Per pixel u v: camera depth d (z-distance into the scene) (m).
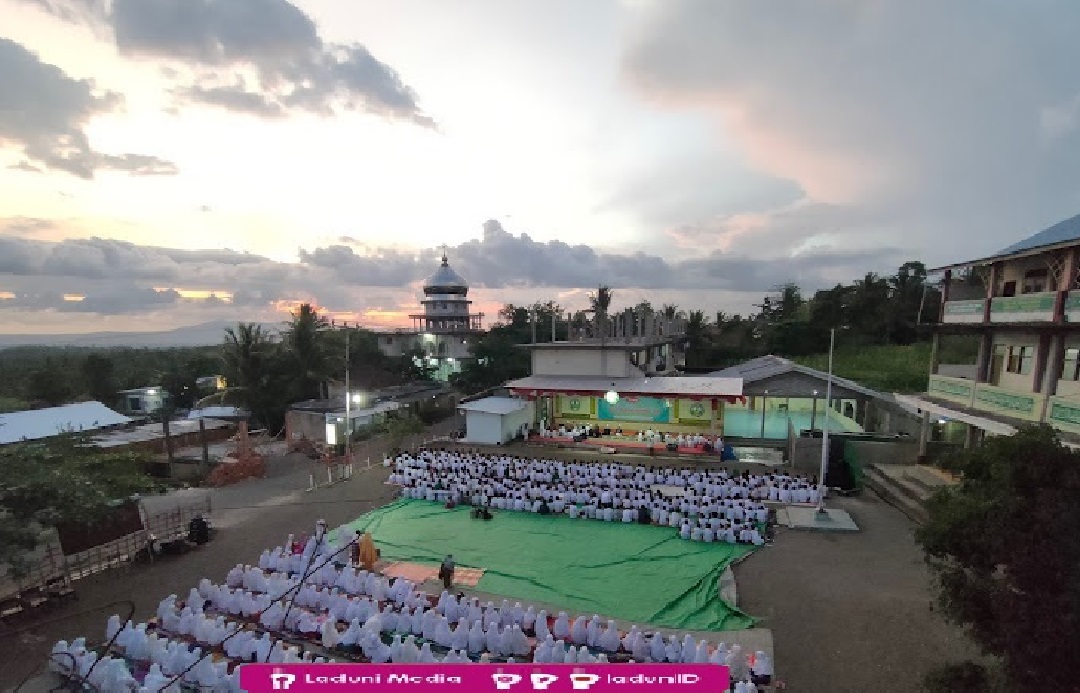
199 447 39.97
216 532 23.45
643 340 46.75
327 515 25.61
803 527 22.64
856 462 29.06
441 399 53.69
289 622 15.92
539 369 42.12
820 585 18.03
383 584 17.59
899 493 25.22
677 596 17.56
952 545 9.39
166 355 96.62
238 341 45.12
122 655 14.57
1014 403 21.69
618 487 26.55
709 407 37.78
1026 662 8.02
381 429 43.12
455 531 23.31
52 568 18.25
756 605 16.91
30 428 35.84
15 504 16.61
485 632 14.65
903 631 15.29
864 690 12.95
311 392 47.59
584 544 21.78
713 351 70.00
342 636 14.78
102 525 19.97
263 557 19.67
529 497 25.98
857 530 22.41
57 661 12.27
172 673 13.47
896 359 56.59
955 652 14.28
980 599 8.96
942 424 31.91
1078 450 9.08
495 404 39.34
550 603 17.34
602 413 40.66
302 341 46.66
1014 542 8.37
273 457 37.06
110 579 19.20
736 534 21.58
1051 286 21.59
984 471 9.87
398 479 30.14
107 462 26.45
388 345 69.56
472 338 67.75
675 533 22.73
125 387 60.53
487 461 30.92
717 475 28.02
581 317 52.41
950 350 56.00
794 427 36.28
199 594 16.89
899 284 64.94
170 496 28.64
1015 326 21.39
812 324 66.75
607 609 16.94
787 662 14.07
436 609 16.03
